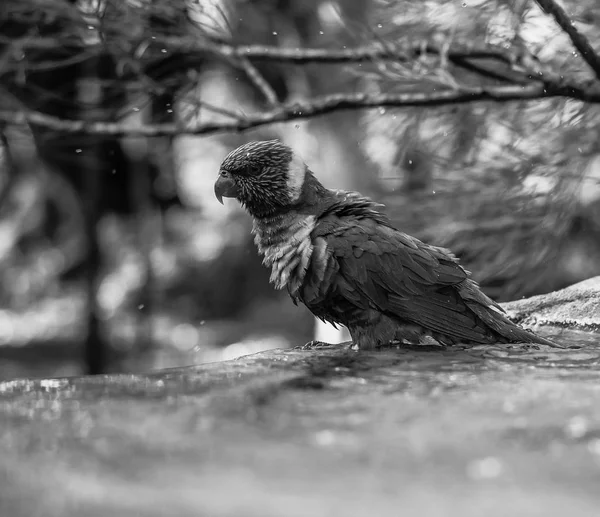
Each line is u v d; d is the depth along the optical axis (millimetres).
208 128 9750
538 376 5039
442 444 3389
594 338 7172
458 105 9781
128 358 20297
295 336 19984
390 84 9984
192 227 22047
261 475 3016
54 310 21922
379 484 2928
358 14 11109
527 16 8914
